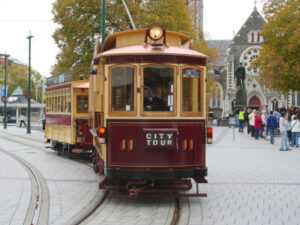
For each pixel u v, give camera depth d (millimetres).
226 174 12836
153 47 8789
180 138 8555
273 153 18766
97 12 32156
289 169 13852
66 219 7562
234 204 8852
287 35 36625
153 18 31516
